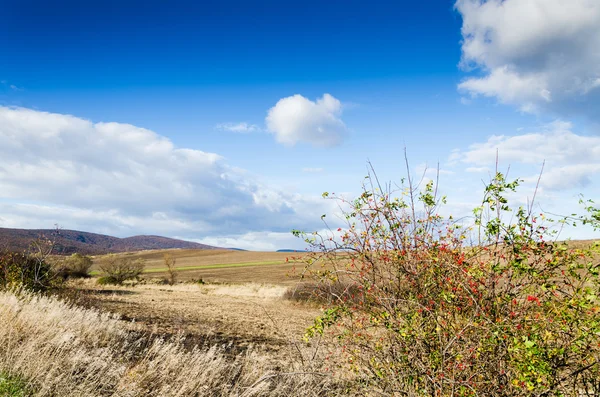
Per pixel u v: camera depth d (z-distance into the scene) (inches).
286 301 959.0
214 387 247.4
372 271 184.7
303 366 230.1
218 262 3491.6
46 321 310.2
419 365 165.6
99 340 321.7
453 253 168.9
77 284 968.9
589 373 152.1
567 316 143.9
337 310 184.5
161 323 514.3
